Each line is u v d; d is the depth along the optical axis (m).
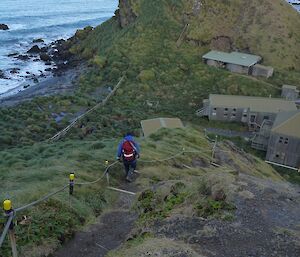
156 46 69.69
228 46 72.62
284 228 9.37
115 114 48.69
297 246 8.49
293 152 42.69
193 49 70.00
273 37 71.81
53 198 10.37
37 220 9.16
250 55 67.88
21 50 82.94
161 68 64.12
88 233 9.57
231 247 8.37
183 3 76.31
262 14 74.88
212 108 51.28
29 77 66.56
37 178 13.17
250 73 64.38
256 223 9.52
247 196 11.02
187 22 73.94
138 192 12.50
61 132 40.59
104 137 38.19
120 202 11.90
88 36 84.25
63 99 52.84
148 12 76.88
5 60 75.12
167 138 23.45
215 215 9.70
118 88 58.75
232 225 9.29
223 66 65.00
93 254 8.75
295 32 74.50
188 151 19.92
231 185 11.47
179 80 61.72
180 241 8.59
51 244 8.63
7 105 52.16
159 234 9.01
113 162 15.16
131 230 9.80
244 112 51.12
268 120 49.34
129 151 13.34
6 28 96.44
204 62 66.25
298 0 161.62
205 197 10.60
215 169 18.14
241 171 20.98
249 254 8.13
